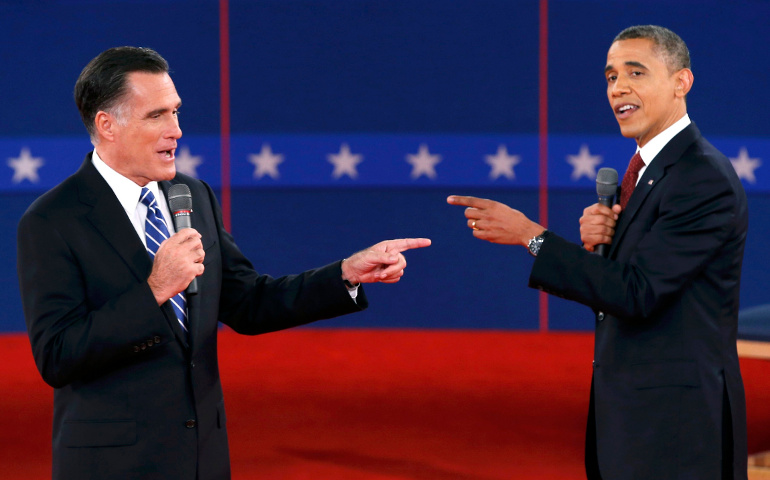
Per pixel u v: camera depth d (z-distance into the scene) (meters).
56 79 24.88
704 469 7.78
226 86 25.19
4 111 24.83
